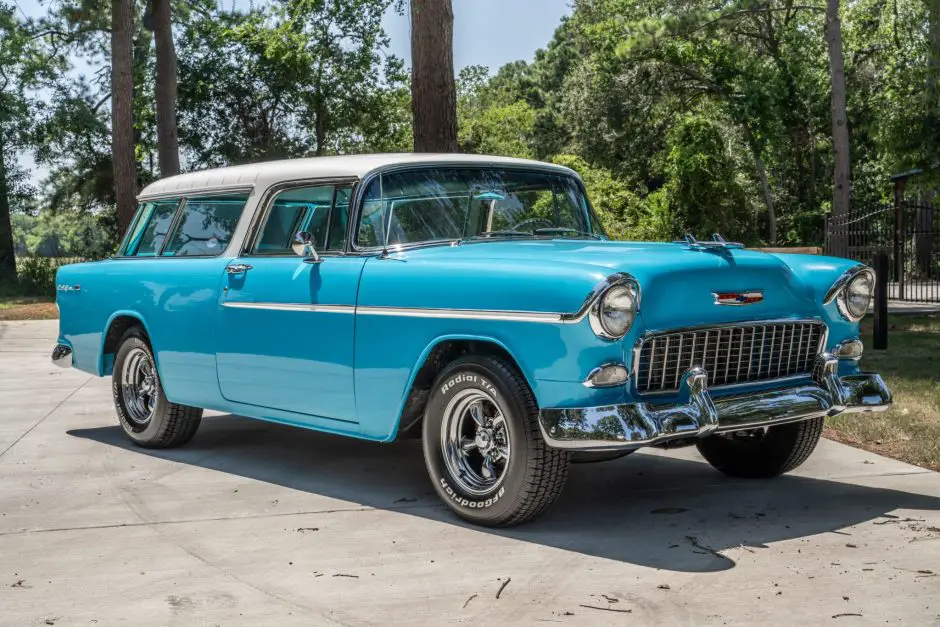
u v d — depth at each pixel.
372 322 5.15
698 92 41.09
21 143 36.03
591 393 4.34
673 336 4.54
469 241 5.47
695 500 5.35
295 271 5.62
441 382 4.91
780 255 5.55
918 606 3.69
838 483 5.65
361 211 5.43
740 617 3.61
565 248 5.16
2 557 4.51
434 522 4.98
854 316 5.20
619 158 46.41
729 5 28.34
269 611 3.77
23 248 43.81
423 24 11.44
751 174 41.38
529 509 4.68
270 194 6.04
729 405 4.62
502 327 4.57
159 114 25.28
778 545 4.49
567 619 3.62
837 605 3.71
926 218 25.03
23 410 8.59
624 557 4.36
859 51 36.94
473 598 3.87
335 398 5.42
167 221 6.85
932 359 10.48
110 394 9.46
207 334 6.17
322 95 39.28
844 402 5.03
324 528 4.91
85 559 4.46
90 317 7.24
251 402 5.98
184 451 6.85
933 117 23.03
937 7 21.91
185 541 4.72
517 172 5.89
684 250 4.98
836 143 25.77
